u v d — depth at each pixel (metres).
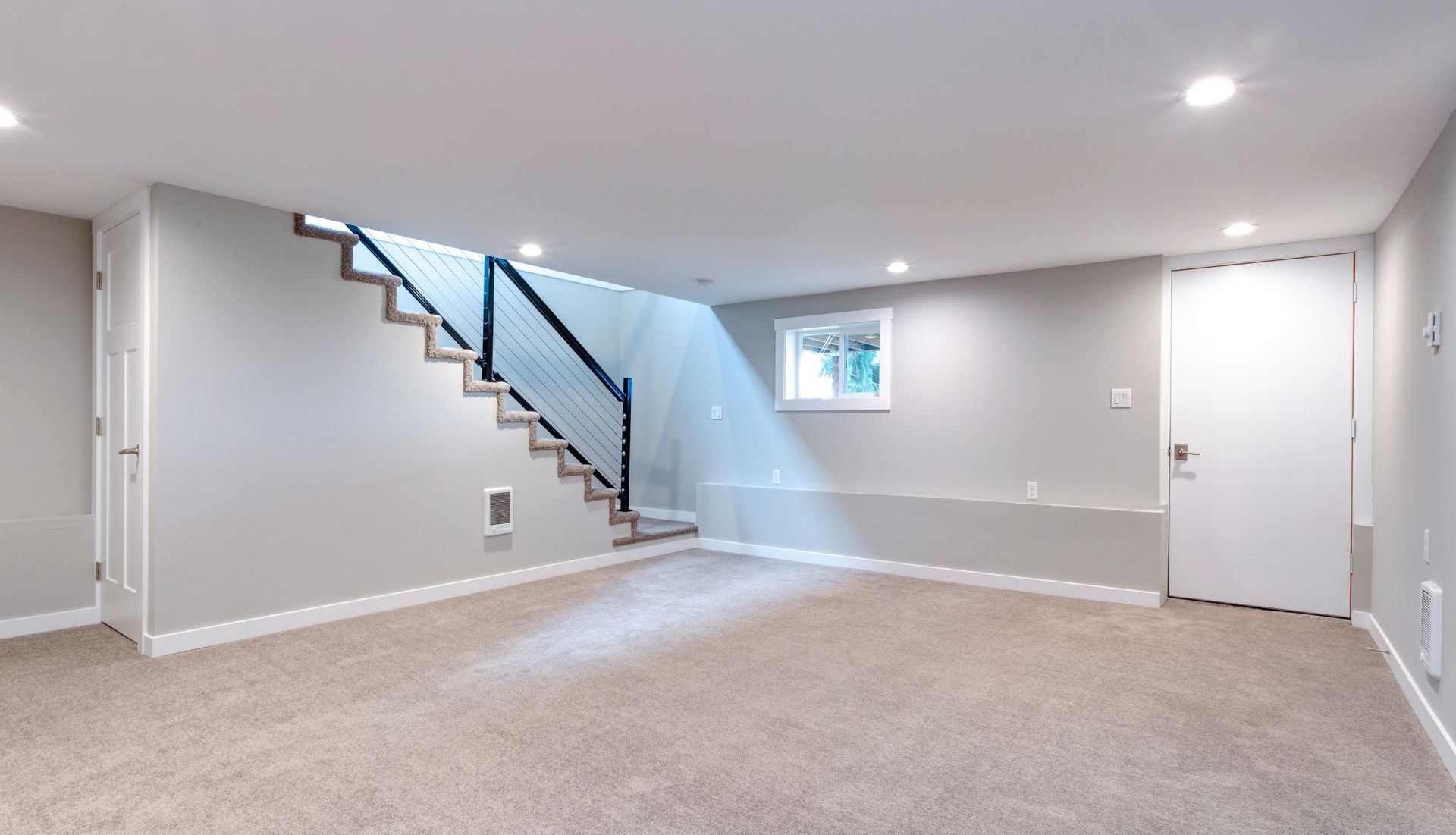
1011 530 4.79
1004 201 3.40
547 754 2.36
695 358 6.54
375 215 3.72
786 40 2.00
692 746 2.43
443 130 2.63
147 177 3.17
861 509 5.41
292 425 3.70
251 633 3.54
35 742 2.42
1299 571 4.15
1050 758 2.36
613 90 2.31
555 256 4.58
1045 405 4.80
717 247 4.32
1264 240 4.09
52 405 3.72
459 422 4.48
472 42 2.02
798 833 1.92
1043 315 4.82
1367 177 3.01
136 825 1.93
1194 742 2.49
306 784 2.15
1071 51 2.05
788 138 2.69
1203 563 4.41
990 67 2.14
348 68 2.17
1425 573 2.73
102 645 3.39
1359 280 3.98
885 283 5.34
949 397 5.17
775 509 5.85
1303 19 1.87
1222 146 2.72
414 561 4.23
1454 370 2.38
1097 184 3.16
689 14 1.87
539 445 4.95
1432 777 2.25
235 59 2.12
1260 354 4.25
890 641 3.60
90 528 3.75
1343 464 4.04
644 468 6.92
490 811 2.02
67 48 2.05
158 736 2.47
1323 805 2.09
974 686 2.99
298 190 3.32
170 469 3.29
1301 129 2.55
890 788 2.16
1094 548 4.50
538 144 2.76
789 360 5.95
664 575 5.12
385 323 4.10
